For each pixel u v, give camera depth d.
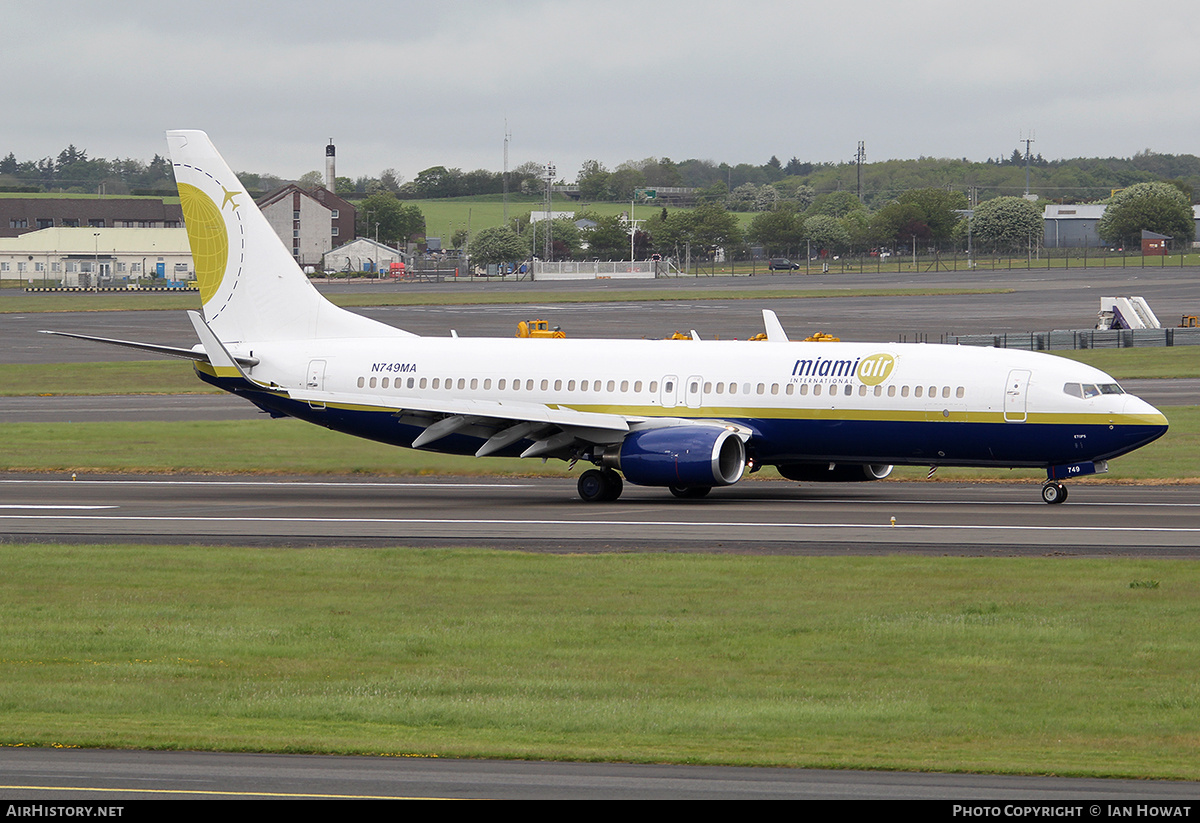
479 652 90.56
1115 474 191.75
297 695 79.25
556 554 128.50
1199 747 67.31
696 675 83.88
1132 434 155.25
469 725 72.62
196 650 91.44
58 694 79.62
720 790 57.75
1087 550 127.38
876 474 181.50
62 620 101.12
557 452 177.12
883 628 95.19
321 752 65.00
